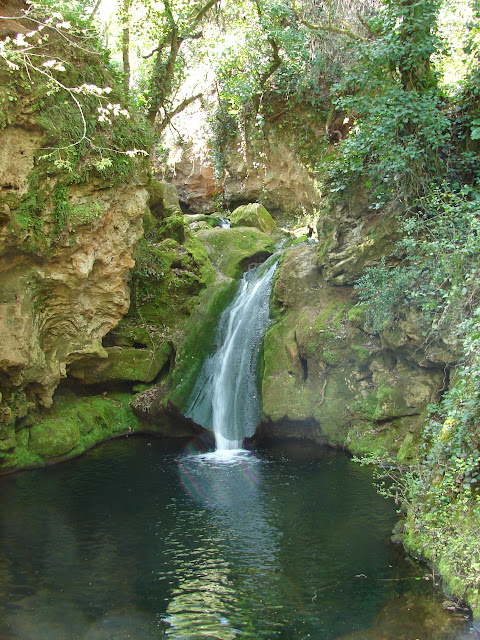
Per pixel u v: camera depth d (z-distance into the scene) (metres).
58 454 9.07
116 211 9.34
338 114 15.26
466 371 6.13
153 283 12.12
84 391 11.26
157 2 13.77
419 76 9.59
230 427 10.78
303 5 14.74
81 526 6.59
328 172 10.78
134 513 7.00
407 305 8.67
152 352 11.66
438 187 9.09
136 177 9.51
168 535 6.38
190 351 11.55
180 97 18.30
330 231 10.77
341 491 7.65
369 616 4.78
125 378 11.40
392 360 9.40
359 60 10.33
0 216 7.36
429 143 9.33
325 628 4.62
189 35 14.52
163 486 7.99
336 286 10.53
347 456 9.18
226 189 18.38
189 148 19.02
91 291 9.52
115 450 9.94
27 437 8.95
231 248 13.30
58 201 8.14
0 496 7.48
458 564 5.09
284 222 16.94
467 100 9.56
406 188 9.34
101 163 7.95
